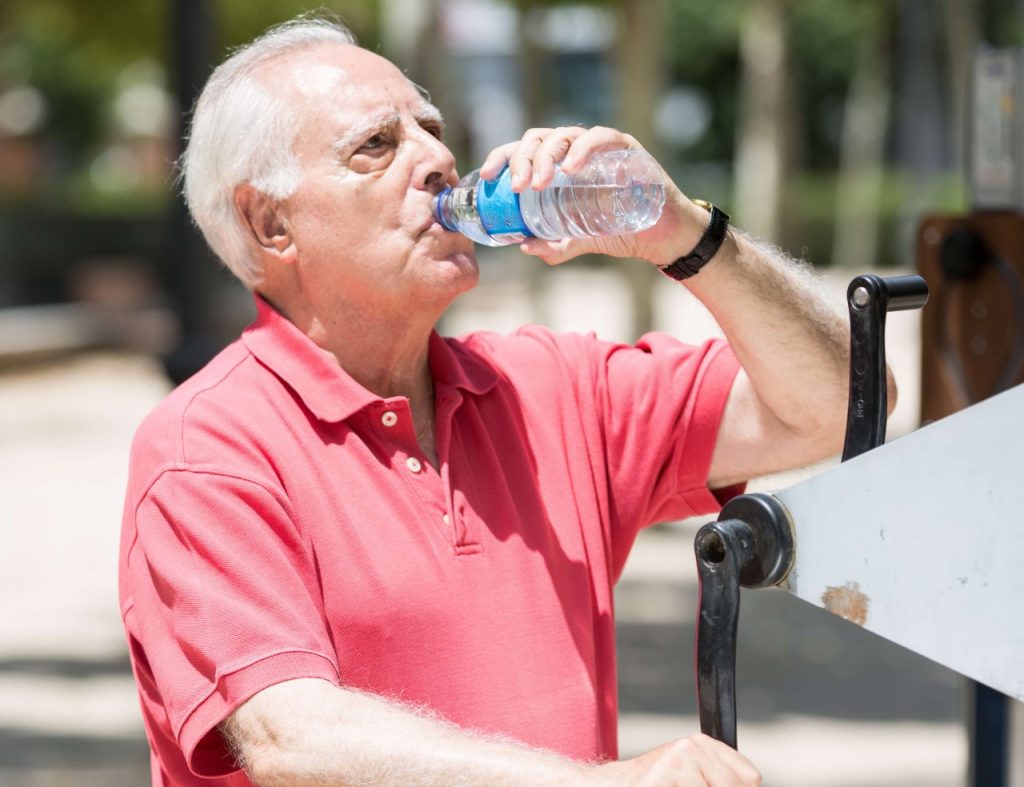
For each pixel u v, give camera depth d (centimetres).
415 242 322
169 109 948
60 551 1407
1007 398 224
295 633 288
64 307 3503
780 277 344
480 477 333
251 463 308
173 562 297
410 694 307
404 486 319
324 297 329
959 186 4700
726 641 250
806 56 5578
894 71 5006
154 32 2584
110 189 4412
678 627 1164
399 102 329
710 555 252
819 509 246
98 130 5234
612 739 340
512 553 326
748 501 251
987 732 429
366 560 309
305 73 328
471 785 262
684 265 337
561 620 327
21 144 5034
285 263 332
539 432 349
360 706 276
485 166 317
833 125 5853
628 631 1152
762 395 351
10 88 5044
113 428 2216
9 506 1631
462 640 312
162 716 313
